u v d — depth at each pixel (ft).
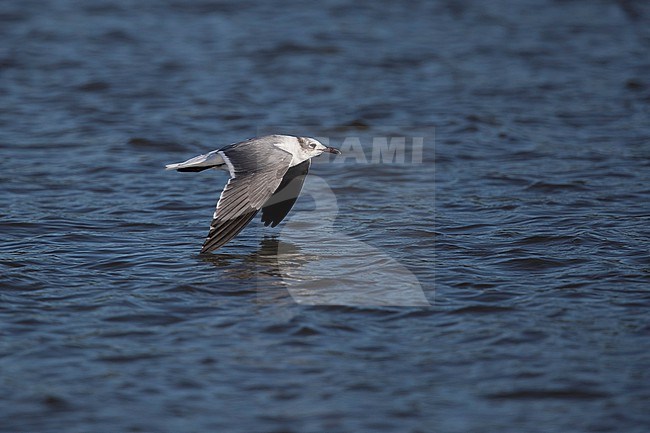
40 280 45.96
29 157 70.90
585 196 61.72
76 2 129.29
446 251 50.57
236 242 52.16
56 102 86.69
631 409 34.12
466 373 36.91
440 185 64.75
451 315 42.06
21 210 58.39
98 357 38.01
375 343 39.37
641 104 87.76
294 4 130.41
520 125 81.20
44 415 33.68
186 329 40.57
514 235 53.31
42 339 39.55
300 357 38.11
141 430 32.86
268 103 87.35
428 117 83.46
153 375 36.63
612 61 104.06
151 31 115.34
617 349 38.65
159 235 53.83
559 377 36.45
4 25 115.96
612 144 75.20
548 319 41.55
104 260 49.11
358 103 87.56
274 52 106.32
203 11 126.11
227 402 34.78
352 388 35.81
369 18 123.44
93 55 103.81
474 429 33.04
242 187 42.73
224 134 77.87
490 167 69.31
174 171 68.18
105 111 83.87
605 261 48.60
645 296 43.86
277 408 34.40
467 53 107.24
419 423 33.42
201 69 99.19
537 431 32.86
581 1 133.80
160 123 80.59
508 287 45.19
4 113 82.74
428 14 125.90
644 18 124.77
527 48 109.60
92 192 62.85
